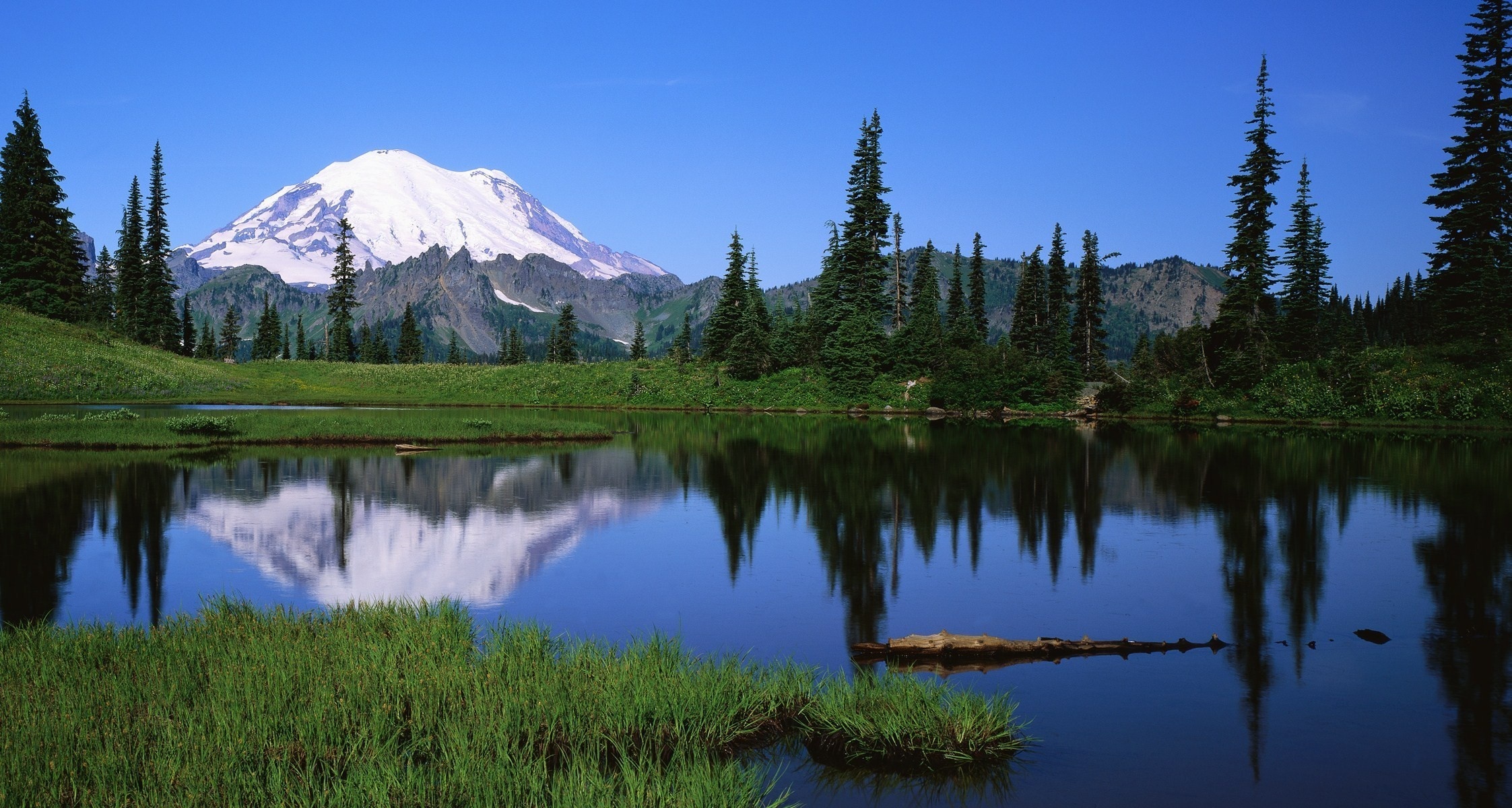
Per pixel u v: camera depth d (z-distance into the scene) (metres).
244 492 25.42
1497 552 18.61
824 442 44.91
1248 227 69.75
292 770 7.44
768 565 17.09
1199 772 8.47
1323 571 16.89
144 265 99.69
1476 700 10.41
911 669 10.43
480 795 7.00
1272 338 72.81
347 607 12.39
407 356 138.88
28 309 79.62
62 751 7.30
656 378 87.81
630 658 10.20
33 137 80.75
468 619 12.04
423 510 22.98
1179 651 12.21
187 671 9.30
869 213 82.44
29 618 13.10
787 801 7.78
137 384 70.88
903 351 82.12
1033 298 95.62
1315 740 9.24
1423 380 61.84
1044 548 18.80
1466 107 64.94
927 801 7.82
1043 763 8.62
